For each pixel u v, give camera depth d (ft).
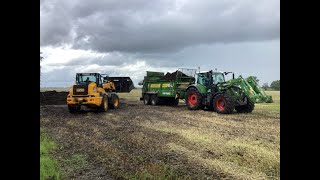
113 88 70.18
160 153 24.09
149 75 77.51
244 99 54.24
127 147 26.55
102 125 40.68
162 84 71.46
